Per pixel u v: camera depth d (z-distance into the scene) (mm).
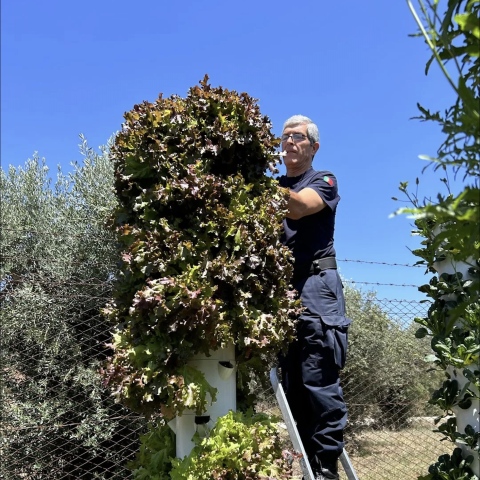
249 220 2459
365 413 6289
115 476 5125
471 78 1415
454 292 2559
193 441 2348
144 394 2238
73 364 5293
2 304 5258
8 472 4961
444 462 2529
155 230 2389
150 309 2262
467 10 1145
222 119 2516
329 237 3195
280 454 2381
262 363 2674
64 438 5184
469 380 2381
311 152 3393
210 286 2301
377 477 5531
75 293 5211
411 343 6461
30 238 6125
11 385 5285
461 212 1068
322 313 2982
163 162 2461
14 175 6730
